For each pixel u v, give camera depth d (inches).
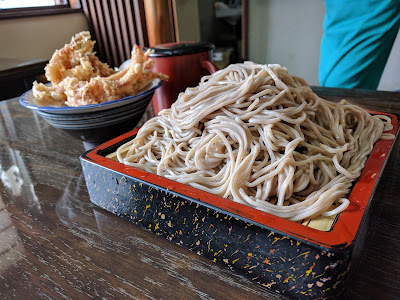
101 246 23.9
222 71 31.4
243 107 27.8
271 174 23.8
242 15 134.9
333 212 20.3
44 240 25.0
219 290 19.7
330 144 27.2
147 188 23.2
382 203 26.6
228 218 19.4
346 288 17.5
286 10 126.5
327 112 28.7
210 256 21.8
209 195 21.3
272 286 19.4
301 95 28.7
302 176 24.4
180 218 22.2
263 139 25.8
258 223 18.3
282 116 25.8
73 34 126.6
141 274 21.2
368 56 68.0
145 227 25.2
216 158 26.8
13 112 57.2
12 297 20.0
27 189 32.7
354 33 66.7
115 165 26.2
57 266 22.3
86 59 38.4
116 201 26.4
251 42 141.1
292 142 24.9
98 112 33.8
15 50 108.0
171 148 30.0
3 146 43.7
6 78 84.1
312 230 17.5
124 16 121.6
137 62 37.4
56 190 32.1
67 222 27.0
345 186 22.5
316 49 128.4
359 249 18.9
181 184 22.9
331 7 71.5
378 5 63.2
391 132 30.1
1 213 28.8
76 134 36.2
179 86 44.2
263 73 28.6
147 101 38.4
